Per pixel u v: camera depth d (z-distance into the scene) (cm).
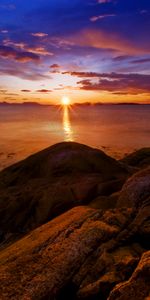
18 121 10600
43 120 11369
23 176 1543
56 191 1148
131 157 2078
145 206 737
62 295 529
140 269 466
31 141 5122
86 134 6419
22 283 536
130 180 877
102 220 697
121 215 709
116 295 440
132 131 7094
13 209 1154
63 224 712
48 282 535
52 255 597
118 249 592
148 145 4838
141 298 421
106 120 11612
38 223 1063
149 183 827
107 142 5175
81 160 1488
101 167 1439
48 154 1602
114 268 527
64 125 8844
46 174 1474
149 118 13375
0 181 1563
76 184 1179
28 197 1178
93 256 585
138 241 620
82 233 640
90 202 1024
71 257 583
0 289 525
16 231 1080
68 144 1666
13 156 3631
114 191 1126
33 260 594
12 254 643
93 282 520
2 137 5644
